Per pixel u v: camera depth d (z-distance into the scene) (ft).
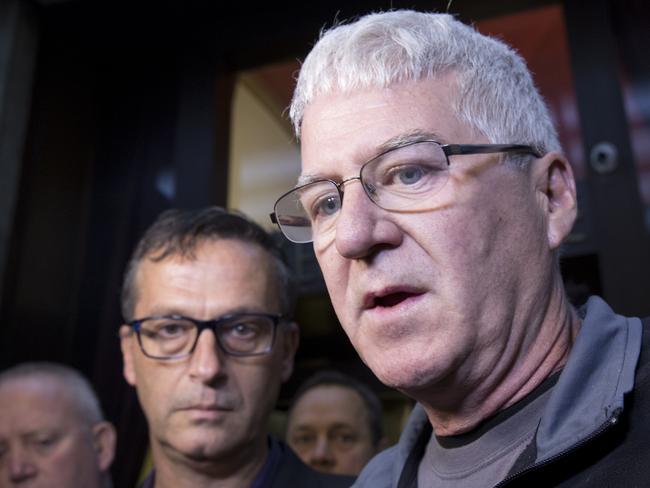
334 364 12.68
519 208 2.42
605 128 10.55
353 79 2.48
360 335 2.42
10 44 13.08
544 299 2.43
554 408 2.13
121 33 14.48
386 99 2.42
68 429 5.61
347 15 12.76
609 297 9.71
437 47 2.50
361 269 2.35
